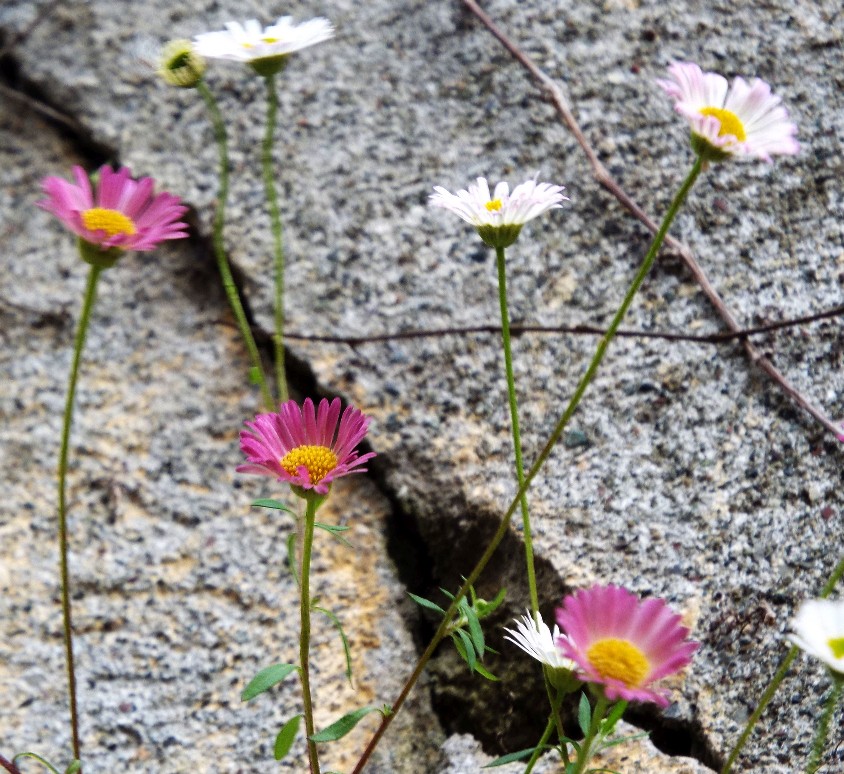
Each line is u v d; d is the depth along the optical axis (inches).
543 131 20.1
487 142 20.3
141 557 18.9
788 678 17.4
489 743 18.0
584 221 19.6
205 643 18.4
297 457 15.7
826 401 18.4
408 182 20.3
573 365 19.0
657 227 19.4
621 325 19.1
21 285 20.8
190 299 20.5
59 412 19.9
